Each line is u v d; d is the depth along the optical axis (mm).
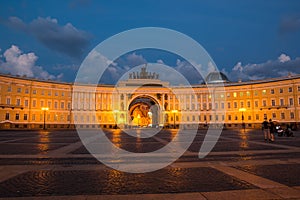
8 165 10156
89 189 6617
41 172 8781
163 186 6891
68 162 10891
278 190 6395
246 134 37281
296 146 17359
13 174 8430
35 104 81875
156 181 7457
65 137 29969
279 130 31234
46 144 19625
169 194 6137
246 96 88688
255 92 86812
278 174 8242
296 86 76500
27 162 10891
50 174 8461
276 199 5719
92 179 7738
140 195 6066
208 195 6031
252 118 86562
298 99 75750
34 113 81438
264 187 6672
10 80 76000
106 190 6527
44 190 6520
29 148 16531
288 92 78438
